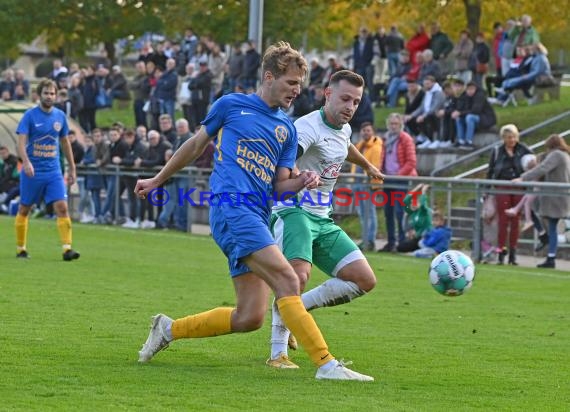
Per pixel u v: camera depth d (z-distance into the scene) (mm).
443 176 38969
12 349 13641
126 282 21719
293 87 12141
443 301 20234
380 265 26781
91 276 22547
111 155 37781
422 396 11445
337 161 13844
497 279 24391
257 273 11992
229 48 59812
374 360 13703
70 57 71750
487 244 28078
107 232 34719
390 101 48188
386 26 63875
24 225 25688
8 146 46500
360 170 32344
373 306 19250
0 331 15039
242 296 12297
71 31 64750
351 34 67188
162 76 46375
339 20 62562
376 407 10727
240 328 12422
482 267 26906
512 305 19906
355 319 17531
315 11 59719
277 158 12266
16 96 56969
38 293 19391
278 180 12328
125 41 75562
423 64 42719
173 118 46562
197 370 12578
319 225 13758
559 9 54406
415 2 56562
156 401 10750
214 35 59219
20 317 16453
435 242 28953
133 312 17375
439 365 13445
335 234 13719
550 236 27000
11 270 23047
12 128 47188
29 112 24688
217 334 12578
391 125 30281
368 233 30875
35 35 64750
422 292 21562
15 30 63812
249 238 11867
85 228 36156
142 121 49031
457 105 39250
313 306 13734
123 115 57875
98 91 50906
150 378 11984
